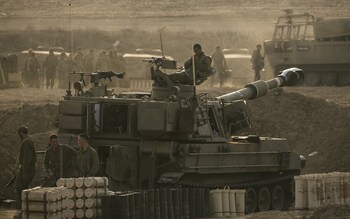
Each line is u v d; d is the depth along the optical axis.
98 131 56.31
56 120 57.72
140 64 126.88
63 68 119.00
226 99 62.47
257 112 81.31
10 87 117.44
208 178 56.84
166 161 55.06
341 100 99.56
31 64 120.44
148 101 54.78
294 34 124.81
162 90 56.69
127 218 46.56
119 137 55.91
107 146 56.41
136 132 55.50
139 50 137.12
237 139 60.53
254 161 59.03
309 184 54.28
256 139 59.28
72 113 56.44
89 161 52.59
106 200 46.66
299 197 54.44
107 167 55.19
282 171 62.19
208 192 52.28
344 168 72.44
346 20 120.81
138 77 126.56
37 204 45.59
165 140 55.44
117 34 193.88
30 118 79.19
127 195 46.75
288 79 67.50
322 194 54.56
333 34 121.44
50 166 53.84
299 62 123.44
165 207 49.03
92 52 122.81
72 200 47.06
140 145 55.25
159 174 55.16
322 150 75.62
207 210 52.09
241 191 53.69
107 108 56.34
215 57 120.38
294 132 79.38
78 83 58.47
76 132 57.22
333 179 55.44
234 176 58.78
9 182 60.31
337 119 79.19
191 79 57.53
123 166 55.03
